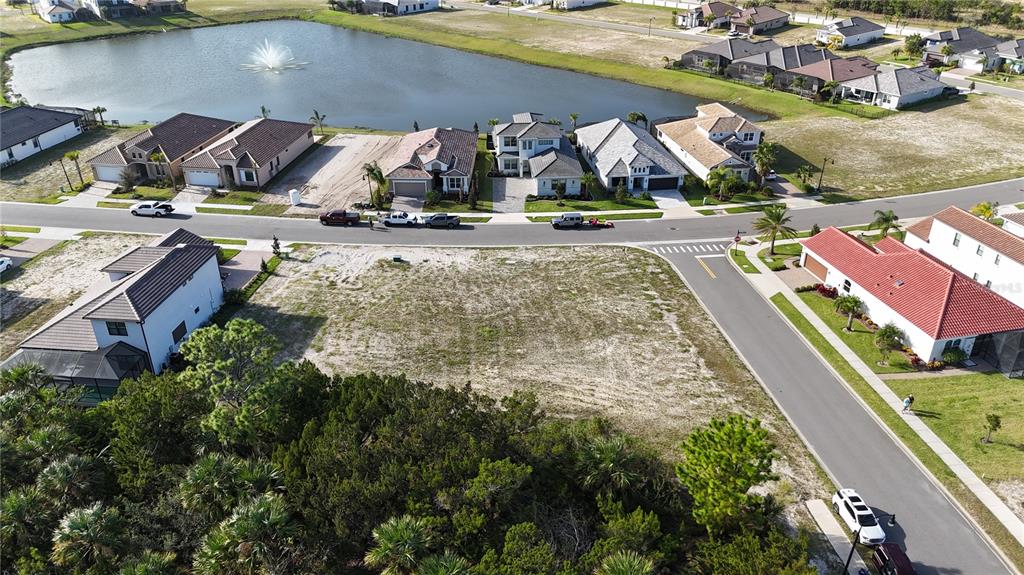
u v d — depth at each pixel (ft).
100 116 383.24
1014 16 587.27
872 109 400.47
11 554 107.24
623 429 154.81
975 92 428.97
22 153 326.24
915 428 155.53
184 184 297.53
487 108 430.20
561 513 117.91
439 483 112.47
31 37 583.58
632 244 247.09
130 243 244.22
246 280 220.23
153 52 567.59
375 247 243.40
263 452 126.72
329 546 108.99
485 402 139.23
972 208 273.95
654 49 549.95
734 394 168.35
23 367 140.26
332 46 593.01
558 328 196.65
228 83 485.15
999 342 174.50
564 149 314.76
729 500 112.27
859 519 126.62
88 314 167.12
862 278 201.87
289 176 308.19
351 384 140.97
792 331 195.11
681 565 116.37
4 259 224.12
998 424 145.69
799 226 261.03
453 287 217.56
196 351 134.10
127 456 119.65
